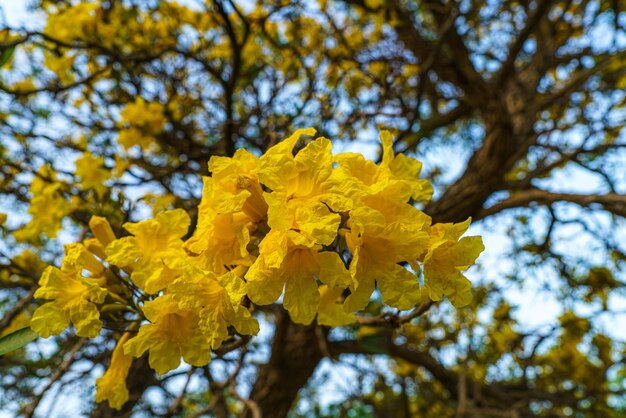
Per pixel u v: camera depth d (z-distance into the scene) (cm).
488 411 510
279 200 121
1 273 399
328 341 504
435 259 136
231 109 359
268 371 481
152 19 424
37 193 324
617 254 555
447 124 561
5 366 417
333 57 392
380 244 129
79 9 365
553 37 585
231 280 123
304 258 132
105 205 249
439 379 612
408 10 480
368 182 141
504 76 467
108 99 412
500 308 588
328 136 326
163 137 404
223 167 136
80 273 149
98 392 164
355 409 648
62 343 386
